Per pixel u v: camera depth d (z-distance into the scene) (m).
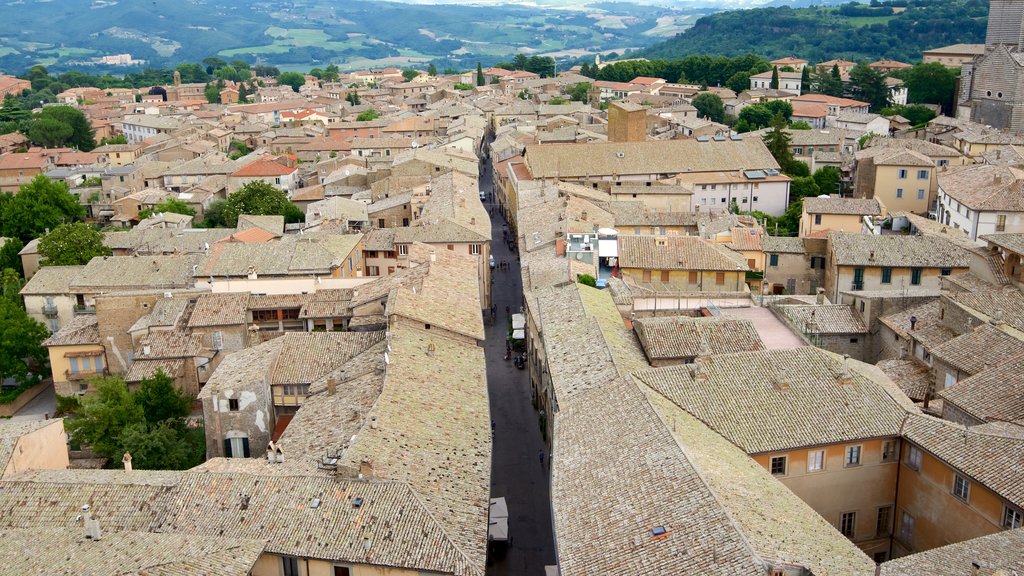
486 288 149.75
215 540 66.31
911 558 52.34
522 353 130.12
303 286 126.69
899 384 87.12
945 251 122.75
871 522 72.81
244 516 69.81
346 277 139.50
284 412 101.19
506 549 80.56
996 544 53.31
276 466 76.75
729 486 59.53
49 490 74.62
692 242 125.25
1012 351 78.62
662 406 71.50
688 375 76.44
